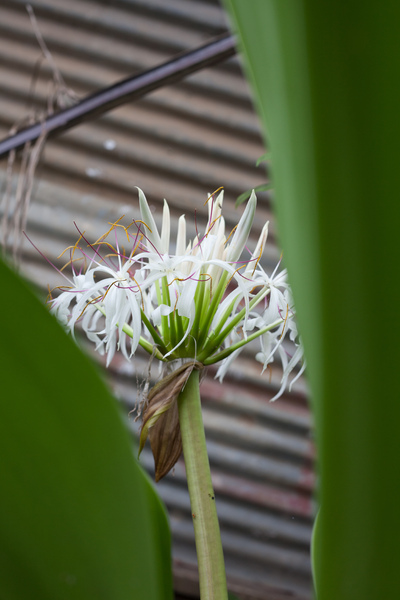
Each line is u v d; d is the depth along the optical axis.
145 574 1.00
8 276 0.76
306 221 0.67
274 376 3.41
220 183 3.55
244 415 3.56
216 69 3.41
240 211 3.46
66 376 0.85
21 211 2.28
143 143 3.57
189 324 1.21
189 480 1.18
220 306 1.24
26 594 1.00
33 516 0.96
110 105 2.41
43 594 1.00
